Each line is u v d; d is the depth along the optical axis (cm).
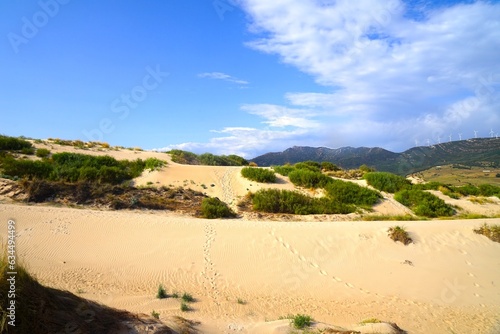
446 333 910
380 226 1552
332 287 1151
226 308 958
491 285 1204
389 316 989
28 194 1955
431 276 1231
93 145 3659
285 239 1418
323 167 4000
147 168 2830
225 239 1398
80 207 1948
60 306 601
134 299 948
